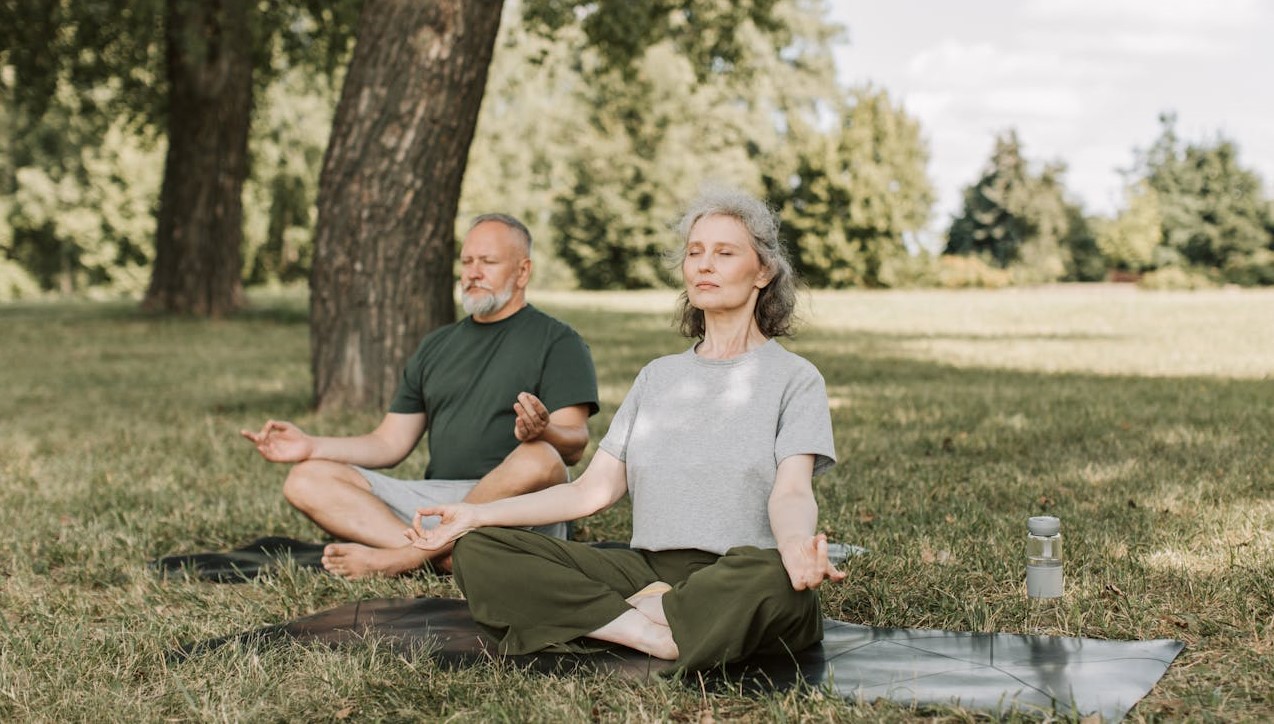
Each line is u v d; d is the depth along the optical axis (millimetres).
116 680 2791
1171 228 43250
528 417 3594
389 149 7664
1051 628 3105
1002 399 8531
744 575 2688
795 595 2678
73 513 5039
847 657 2871
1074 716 2359
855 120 38719
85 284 44125
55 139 36250
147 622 3350
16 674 2863
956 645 2953
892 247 37969
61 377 11781
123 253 44031
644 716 2473
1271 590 3221
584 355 4156
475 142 40781
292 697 2666
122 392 10367
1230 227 42219
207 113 18891
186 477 5867
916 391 9227
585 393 4074
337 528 3938
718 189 2998
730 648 2697
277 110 36375
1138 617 3102
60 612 3504
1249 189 42562
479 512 2965
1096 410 7734
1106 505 4648
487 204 41031
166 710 2639
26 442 7371
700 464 2906
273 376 11477
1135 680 2617
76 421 8430
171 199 19453
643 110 39375
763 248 2941
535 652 2926
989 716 2436
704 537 2895
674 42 15352
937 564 3742
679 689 2646
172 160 19391
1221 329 16219
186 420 8211
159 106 19516
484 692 2680
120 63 18047
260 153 32250
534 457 3699
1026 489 5059
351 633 3184
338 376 7922
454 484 4098
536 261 42062
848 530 4316
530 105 41375
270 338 16281
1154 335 15438
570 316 22000
